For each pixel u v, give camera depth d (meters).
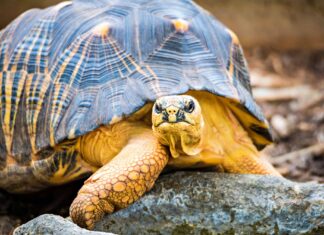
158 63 5.58
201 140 5.38
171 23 5.86
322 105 11.99
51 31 6.18
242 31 16.31
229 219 4.95
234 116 5.90
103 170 5.02
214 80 5.56
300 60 15.42
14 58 6.18
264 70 14.60
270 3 16.23
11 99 6.04
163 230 4.99
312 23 16.27
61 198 6.38
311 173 8.63
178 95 5.23
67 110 5.54
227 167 5.83
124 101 5.28
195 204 5.03
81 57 5.77
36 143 5.73
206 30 6.06
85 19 6.09
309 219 4.82
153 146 5.16
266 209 4.92
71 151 5.61
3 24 14.86
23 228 4.62
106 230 4.95
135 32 5.81
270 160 9.18
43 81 5.87
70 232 4.34
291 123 11.10
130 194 4.98
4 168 6.14
